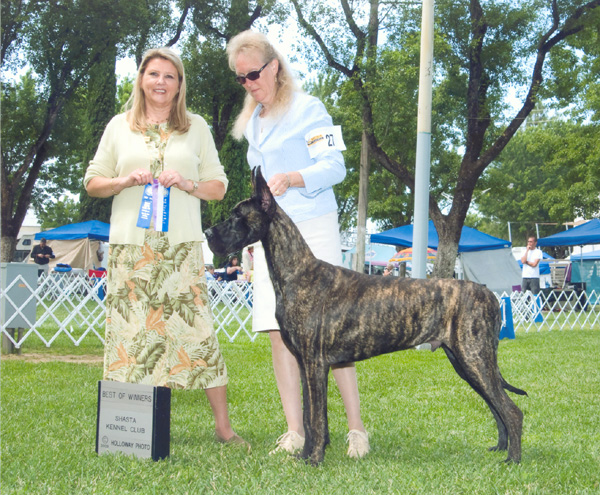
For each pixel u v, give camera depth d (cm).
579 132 2866
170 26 2148
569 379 675
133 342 385
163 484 301
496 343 335
